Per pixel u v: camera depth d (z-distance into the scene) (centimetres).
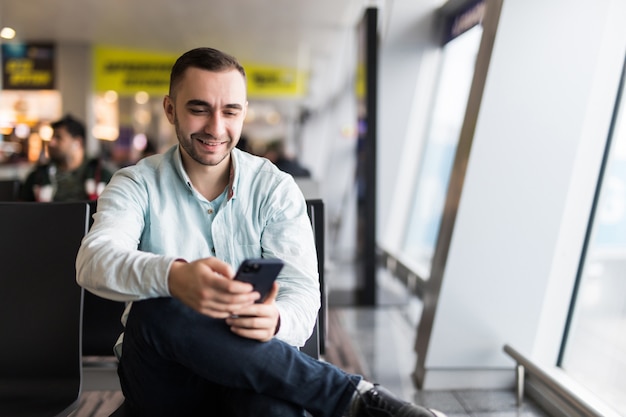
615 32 268
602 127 279
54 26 904
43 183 366
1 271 168
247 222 150
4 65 1065
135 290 121
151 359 130
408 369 337
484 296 299
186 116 139
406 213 661
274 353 128
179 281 118
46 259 168
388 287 560
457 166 307
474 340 303
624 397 246
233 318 125
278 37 952
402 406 126
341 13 773
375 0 657
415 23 574
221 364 125
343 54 1072
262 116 1722
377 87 471
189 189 148
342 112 1064
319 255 195
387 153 627
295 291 143
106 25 888
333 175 1043
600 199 283
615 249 264
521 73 275
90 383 230
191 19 829
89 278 125
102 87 1123
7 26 905
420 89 603
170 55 1129
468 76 523
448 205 314
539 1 268
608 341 263
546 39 271
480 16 466
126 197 144
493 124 281
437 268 315
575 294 296
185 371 136
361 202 502
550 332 301
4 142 1064
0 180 353
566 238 292
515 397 295
